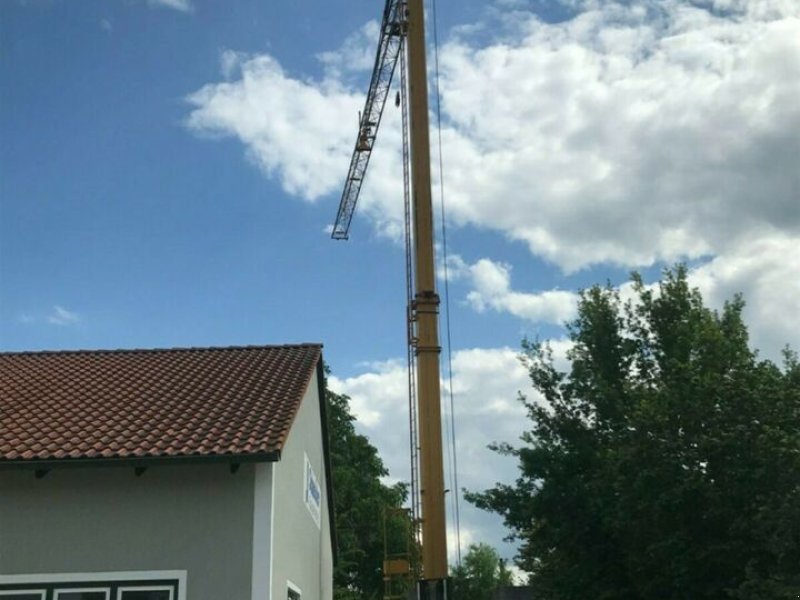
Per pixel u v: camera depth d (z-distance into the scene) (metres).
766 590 17.02
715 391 21.27
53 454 13.70
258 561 13.62
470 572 84.50
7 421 15.52
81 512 13.89
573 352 29.34
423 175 31.73
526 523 28.11
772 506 17.78
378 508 46.28
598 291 29.58
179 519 13.84
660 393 22.22
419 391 28.81
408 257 31.88
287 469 16.16
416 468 29.27
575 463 27.50
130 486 13.99
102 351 21.00
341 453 47.12
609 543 25.98
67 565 13.68
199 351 20.86
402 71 36.28
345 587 46.34
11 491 14.00
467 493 28.88
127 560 13.70
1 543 13.78
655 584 23.14
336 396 47.75
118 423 15.22
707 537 20.42
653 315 28.86
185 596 13.51
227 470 14.03
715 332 24.09
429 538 27.20
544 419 28.62
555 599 27.42
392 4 37.09
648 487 20.95
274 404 15.91
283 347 21.06
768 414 20.03
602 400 27.66
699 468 20.45
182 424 15.04
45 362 20.05
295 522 17.55
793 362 21.25
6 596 13.58
